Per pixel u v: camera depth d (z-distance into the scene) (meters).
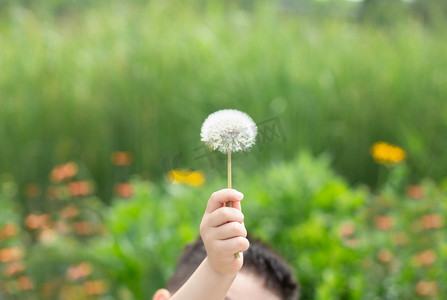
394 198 3.83
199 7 6.98
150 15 6.54
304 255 3.00
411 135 5.29
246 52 5.91
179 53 5.76
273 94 5.36
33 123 5.15
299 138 5.14
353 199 3.39
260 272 1.46
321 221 3.16
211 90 5.48
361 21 7.21
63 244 3.68
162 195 4.19
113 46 5.89
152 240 3.00
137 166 5.07
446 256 2.99
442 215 3.50
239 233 1.04
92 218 4.42
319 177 3.54
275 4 6.82
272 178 3.54
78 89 5.35
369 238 3.22
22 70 5.44
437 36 6.73
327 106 5.41
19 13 6.74
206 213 1.07
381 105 5.46
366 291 2.95
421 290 2.90
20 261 3.55
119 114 5.20
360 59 5.84
